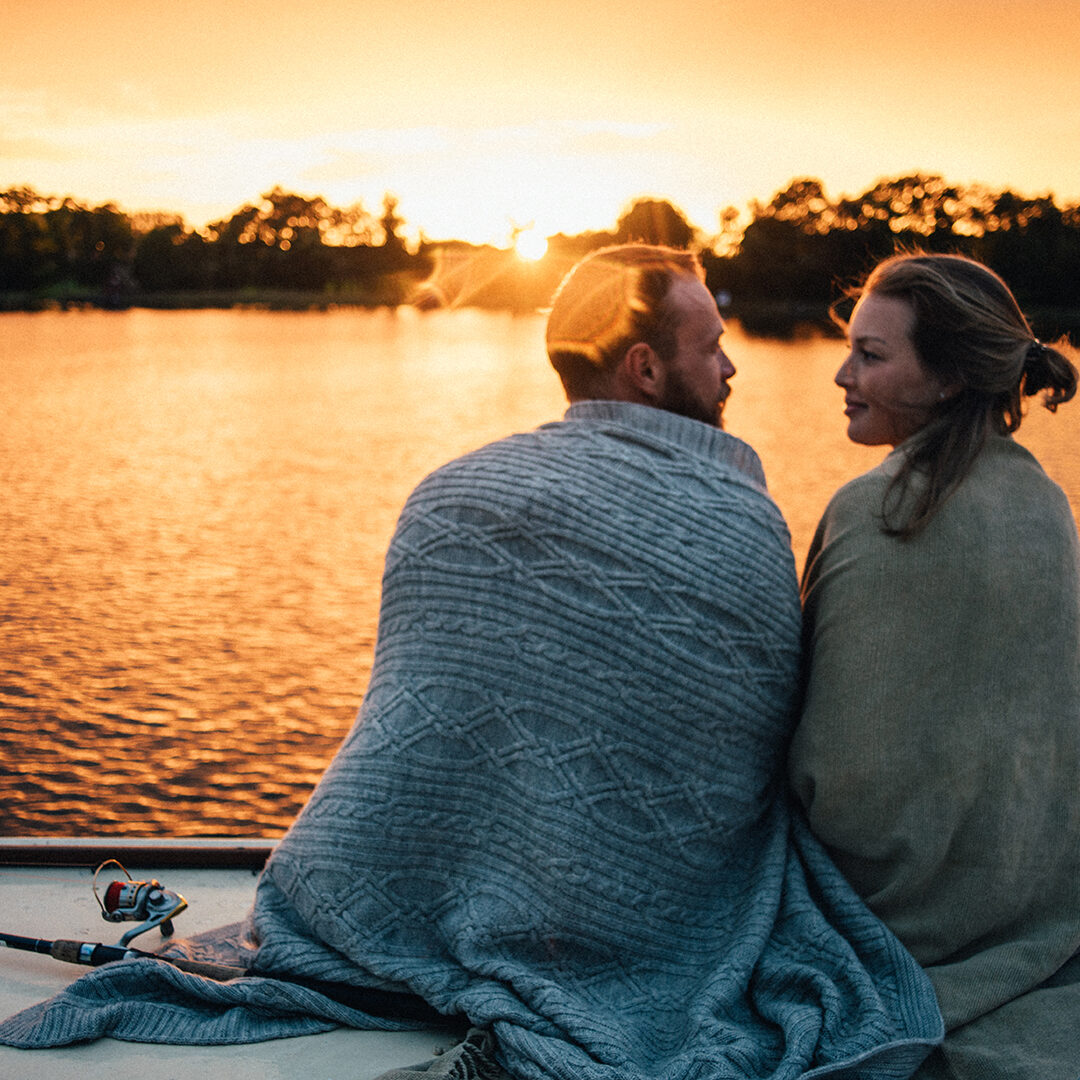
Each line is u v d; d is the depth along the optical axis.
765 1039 1.70
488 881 1.84
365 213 125.25
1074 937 1.83
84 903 2.29
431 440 23.61
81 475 18.77
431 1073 1.65
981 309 1.85
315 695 7.89
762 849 1.96
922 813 1.79
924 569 1.80
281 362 46.38
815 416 27.72
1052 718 1.81
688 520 1.84
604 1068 1.60
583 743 1.80
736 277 105.88
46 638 9.24
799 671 1.96
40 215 114.81
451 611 1.86
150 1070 1.73
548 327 2.04
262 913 1.94
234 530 14.27
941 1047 1.71
